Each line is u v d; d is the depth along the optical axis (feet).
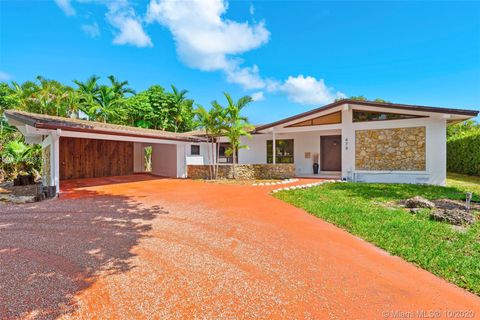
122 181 47.42
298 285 10.64
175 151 53.83
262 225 19.12
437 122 38.88
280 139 60.54
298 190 34.12
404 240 15.39
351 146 44.98
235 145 50.52
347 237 16.57
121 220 20.38
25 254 13.56
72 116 85.46
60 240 15.74
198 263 12.63
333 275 11.53
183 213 22.71
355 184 39.52
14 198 28.94
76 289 10.15
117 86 98.78
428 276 11.51
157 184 43.19
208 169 53.26
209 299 9.56
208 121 48.44
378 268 12.25
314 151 57.36
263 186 40.19
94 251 14.02
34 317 8.38
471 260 12.58
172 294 9.86
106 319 8.33
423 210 21.98
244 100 48.44
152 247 14.69
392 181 41.81
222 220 20.48
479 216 20.76
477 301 9.66
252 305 9.20
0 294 9.70
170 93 107.55
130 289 10.18
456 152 57.67
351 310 8.99
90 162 53.72
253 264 12.58
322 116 48.06
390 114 42.24
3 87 88.02
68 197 30.58
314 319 8.46
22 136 53.72
